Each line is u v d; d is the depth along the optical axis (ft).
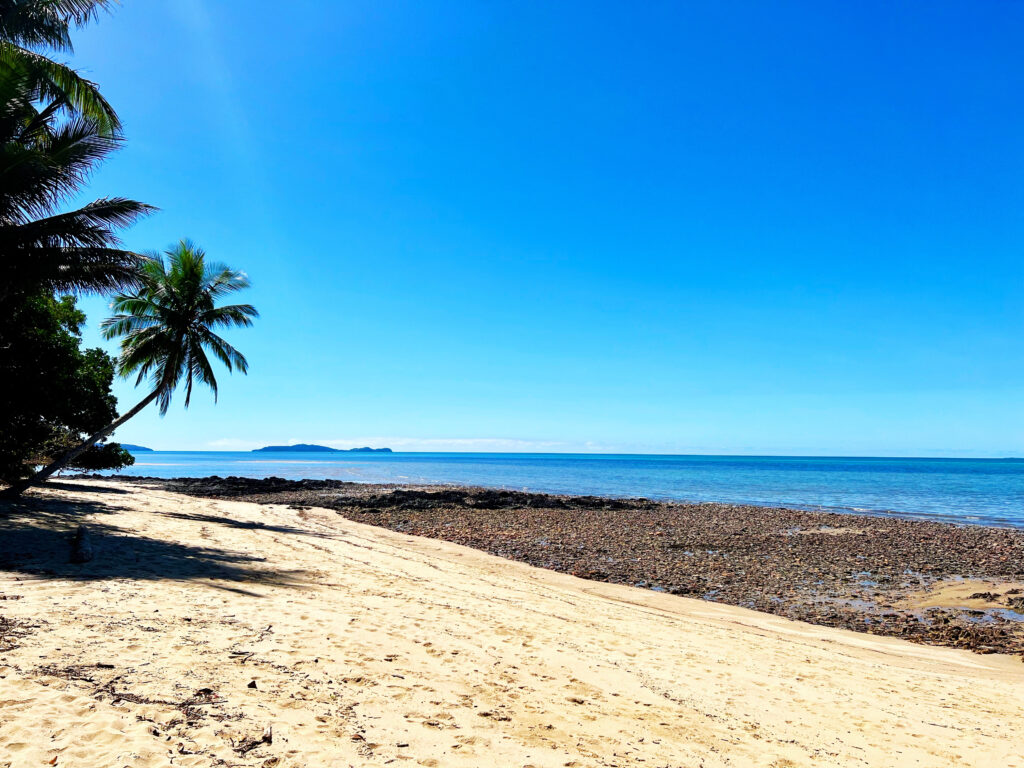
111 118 47.93
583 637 32.73
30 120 47.29
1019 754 22.18
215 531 62.80
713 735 20.67
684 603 51.78
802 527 103.40
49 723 14.40
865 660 36.17
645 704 22.95
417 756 15.87
